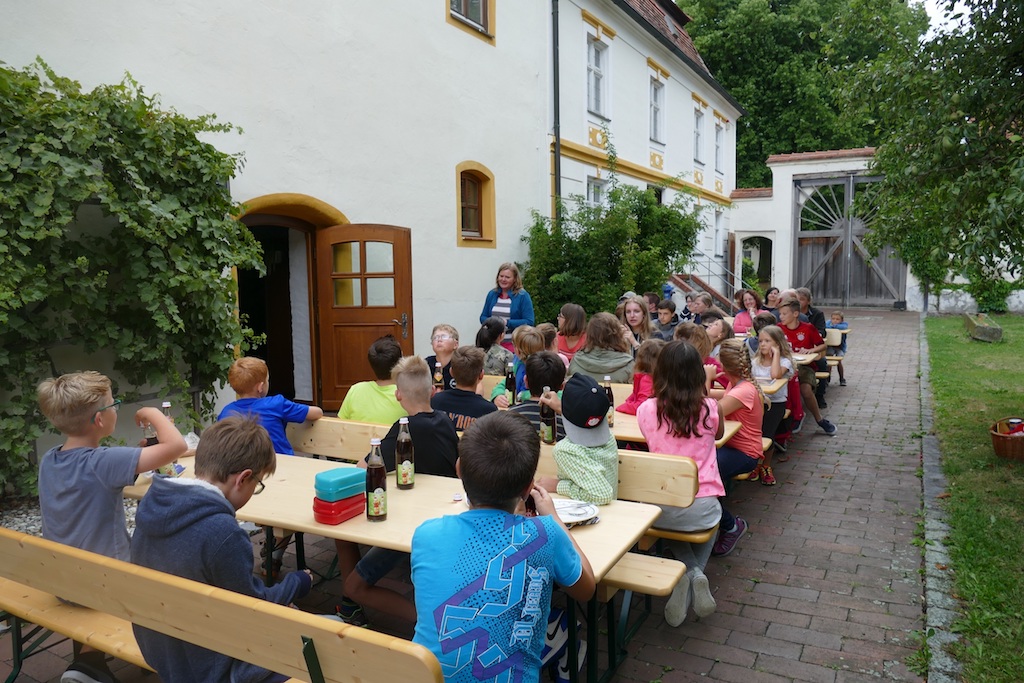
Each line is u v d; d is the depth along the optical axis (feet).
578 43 47.47
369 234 27.96
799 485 20.77
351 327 28.53
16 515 16.67
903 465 22.54
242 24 23.27
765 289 96.22
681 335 19.97
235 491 8.22
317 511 10.39
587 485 11.20
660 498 12.35
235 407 14.80
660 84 62.44
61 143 16.11
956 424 26.40
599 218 41.96
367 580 11.73
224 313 19.60
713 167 78.54
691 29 106.83
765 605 13.35
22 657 10.75
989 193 18.78
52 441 17.70
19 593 10.66
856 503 19.03
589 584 8.06
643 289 42.63
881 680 10.85
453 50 34.14
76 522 9.71
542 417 14.03
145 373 18.61
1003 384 34.04
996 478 19.63
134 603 8.21
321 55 26.43
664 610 13.26
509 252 39.93
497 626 6.67
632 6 55.88
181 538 7.73
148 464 9.96
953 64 19.98
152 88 20.56
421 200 32.19
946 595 13.26
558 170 44.16
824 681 10.85
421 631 6.84
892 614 12.89
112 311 17.76
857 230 81.00
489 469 7.03
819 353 28.17
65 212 15.94
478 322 36.86
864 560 15.28
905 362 44.37
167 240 18.39
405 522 10.21
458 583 6.73
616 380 20.26
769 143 105.29
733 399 16.19
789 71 100.63
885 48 22.44
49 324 16.74
